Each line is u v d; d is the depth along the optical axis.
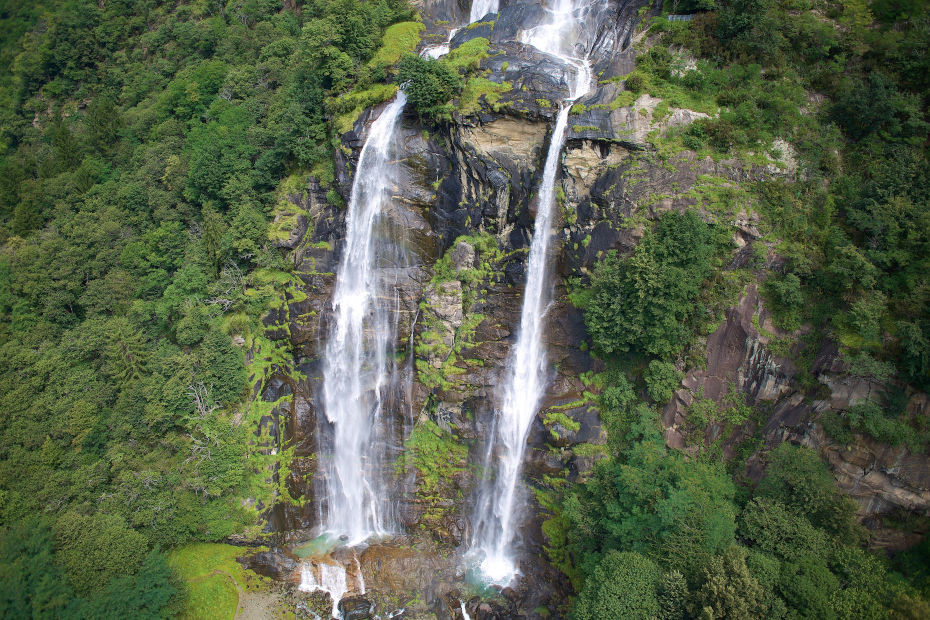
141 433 48.50
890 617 28.27
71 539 39.09
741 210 37.03
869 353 31.78
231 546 45.06
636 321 37.03
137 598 38.19
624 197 39.91
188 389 47.44
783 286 34.81
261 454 47.41
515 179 45.59
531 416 43.09
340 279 51.12
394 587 41.97
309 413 48.94
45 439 48.44
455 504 44.62
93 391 51.84
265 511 45.84
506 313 45.84
